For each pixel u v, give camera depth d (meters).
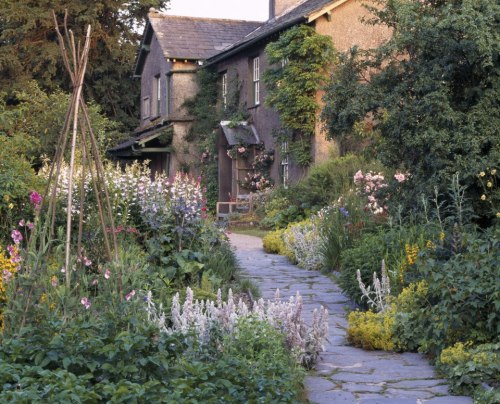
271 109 26.08
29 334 5.66
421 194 11.97
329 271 13.54
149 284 9.37
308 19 22.28
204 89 31.02
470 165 11.49
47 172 12.75
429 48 12.23
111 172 12.19
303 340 7.26
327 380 6.96
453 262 7.93
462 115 11.84
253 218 23.31
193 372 5.25
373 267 10.36
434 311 7.75
